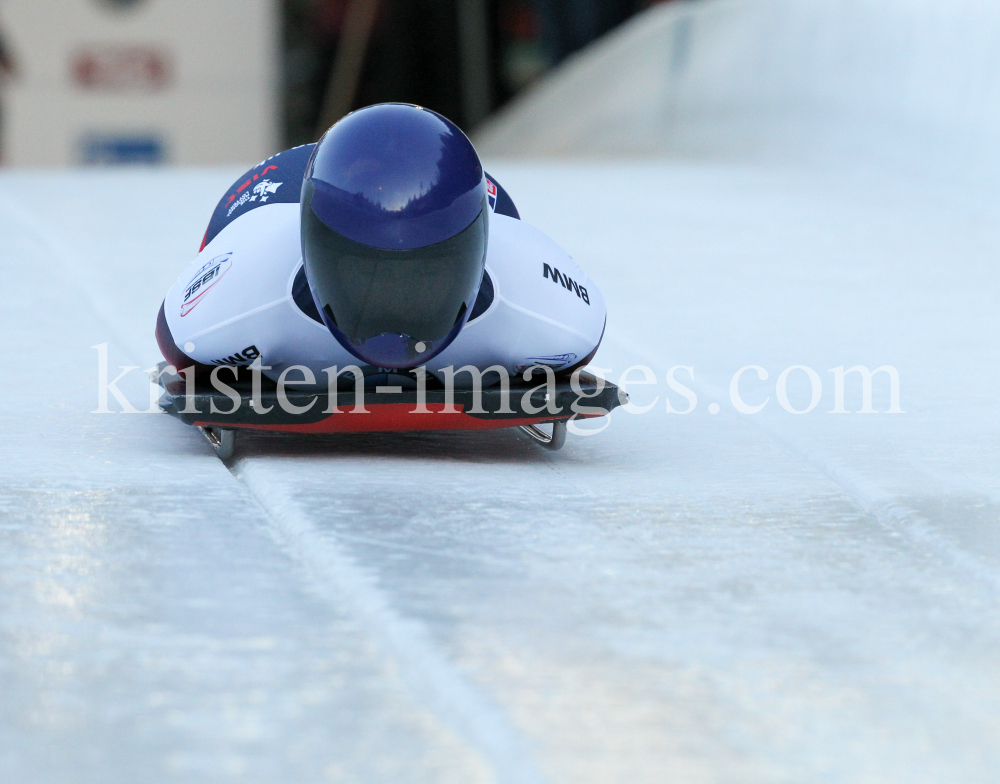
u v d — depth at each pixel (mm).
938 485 14086
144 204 42125
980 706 8594
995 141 46281
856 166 54094
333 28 95625
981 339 23578
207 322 14062
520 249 14969
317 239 12727
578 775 7457
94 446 14812
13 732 7754
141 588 10242
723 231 37844
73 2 81562
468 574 10805
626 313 25844
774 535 12344
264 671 8734
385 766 7484
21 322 22859
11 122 82375
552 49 99438
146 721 7949
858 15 59312
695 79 71688
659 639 9547
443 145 12742
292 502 12641
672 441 16281
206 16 83625
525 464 14852
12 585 10211
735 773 7555
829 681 8914
